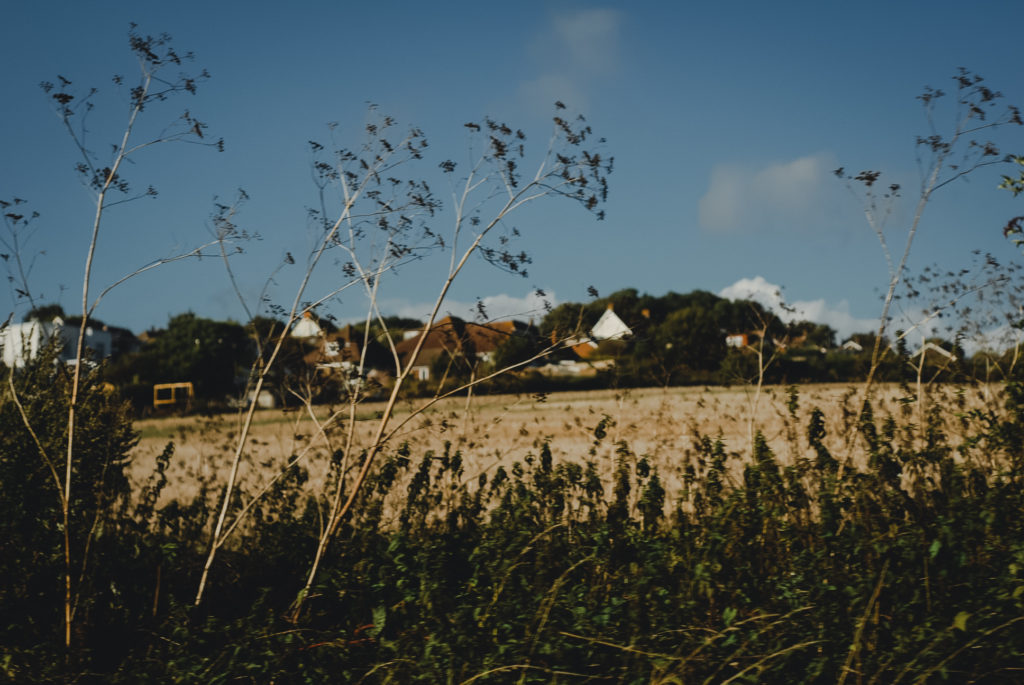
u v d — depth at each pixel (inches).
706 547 236.1
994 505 236.7
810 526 258.2
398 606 242.4
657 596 225.6
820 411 280.4
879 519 251.0
